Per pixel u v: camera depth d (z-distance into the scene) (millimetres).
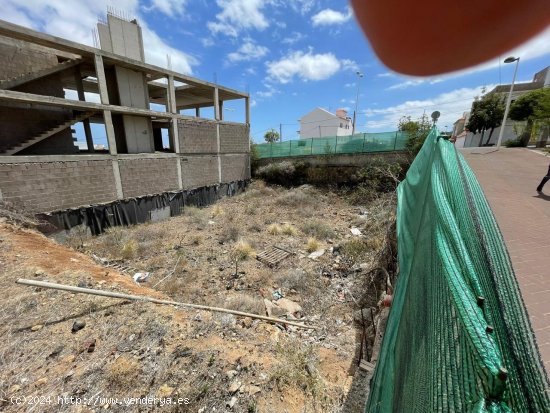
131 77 10844
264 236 8375
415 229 2252
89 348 2965
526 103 14453
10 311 3506
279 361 3021
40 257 5125
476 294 816
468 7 477
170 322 3496
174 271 5926
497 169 7484
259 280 5613
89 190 9125
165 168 11727
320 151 15953
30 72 8992
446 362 740
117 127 11406
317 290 5266
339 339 3760
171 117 11828
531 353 731
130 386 2578
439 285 961
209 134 13859
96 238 8586
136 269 6051
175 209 12188
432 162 2299
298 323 4141
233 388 2605
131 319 3508
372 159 13586
